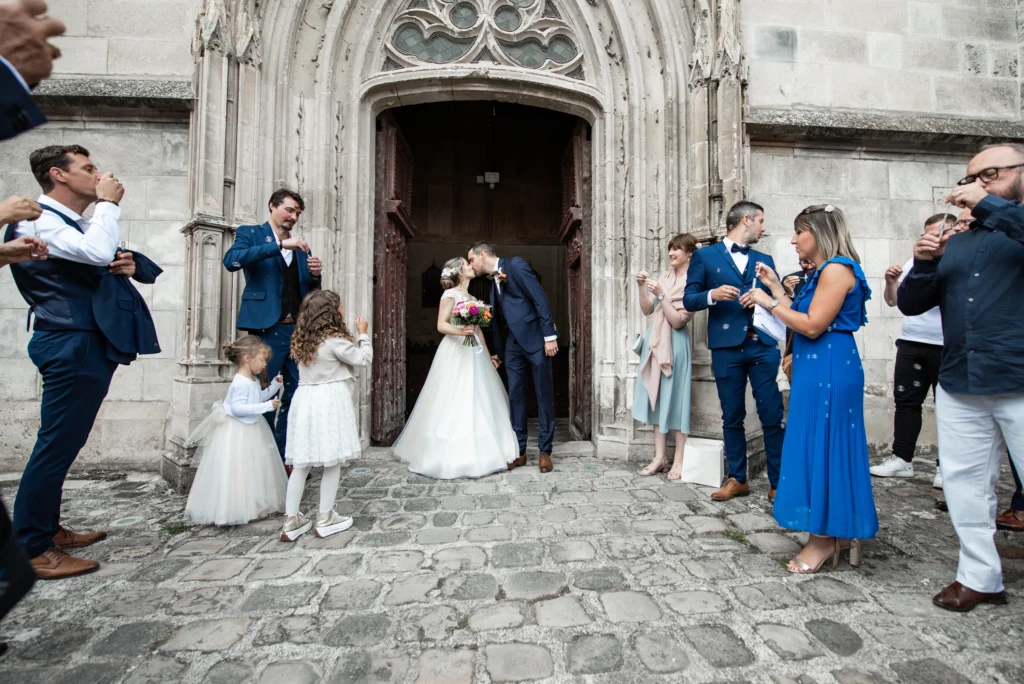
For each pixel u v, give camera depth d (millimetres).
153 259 4602
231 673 1659
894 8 5336
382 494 3611
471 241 9312
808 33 5199
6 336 4457
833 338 2387
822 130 4984
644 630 1893
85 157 2568
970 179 1946
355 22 4973
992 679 1618
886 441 5172
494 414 4375
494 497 3531
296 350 2877
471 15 5148
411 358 10070
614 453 4715
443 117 9039
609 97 5066
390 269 5680
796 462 2408
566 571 2387
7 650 1786
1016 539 2846
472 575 2350
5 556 829
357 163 5004
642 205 4984
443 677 1631
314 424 2814
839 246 2400
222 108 4195
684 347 3992
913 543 2750
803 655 1738
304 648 1795
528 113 8898
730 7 4465
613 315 4988
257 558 2564
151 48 4629
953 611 2027
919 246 2205
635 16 5016
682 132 4840
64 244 2393
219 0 4160
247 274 3701
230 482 3002
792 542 2734
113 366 2705
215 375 4039
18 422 4453
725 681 1605
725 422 3572
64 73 4594
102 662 1719
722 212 4496
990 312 1960
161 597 2166
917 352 4012
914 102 5312
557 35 5227
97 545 2752
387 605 2088
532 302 4426
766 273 2516
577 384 5895
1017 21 5527
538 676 1631
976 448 2066
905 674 1640
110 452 4488
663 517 3119
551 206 9453
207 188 4109
